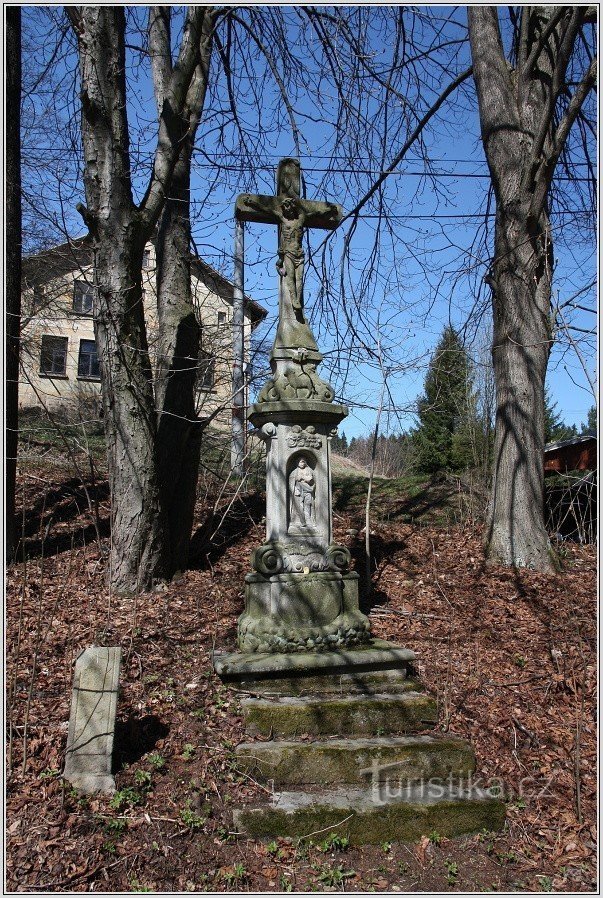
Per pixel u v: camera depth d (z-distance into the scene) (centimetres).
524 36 900
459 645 652
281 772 425
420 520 1065
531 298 861
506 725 517
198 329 838
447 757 447
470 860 395
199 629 623
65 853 356
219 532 933
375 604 746
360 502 1170
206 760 430
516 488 848
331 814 398
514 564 837
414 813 408
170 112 707
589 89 745
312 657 496
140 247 691
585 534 1002
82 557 770
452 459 1778
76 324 1988
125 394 692
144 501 703
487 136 895
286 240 587
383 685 506
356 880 371
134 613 634
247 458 1065
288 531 547
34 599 649
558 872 389
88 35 659
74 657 540
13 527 748
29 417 1530
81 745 402
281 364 569
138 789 402
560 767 481
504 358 871
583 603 741
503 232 878
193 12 712
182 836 379
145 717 466
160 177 700
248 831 389
